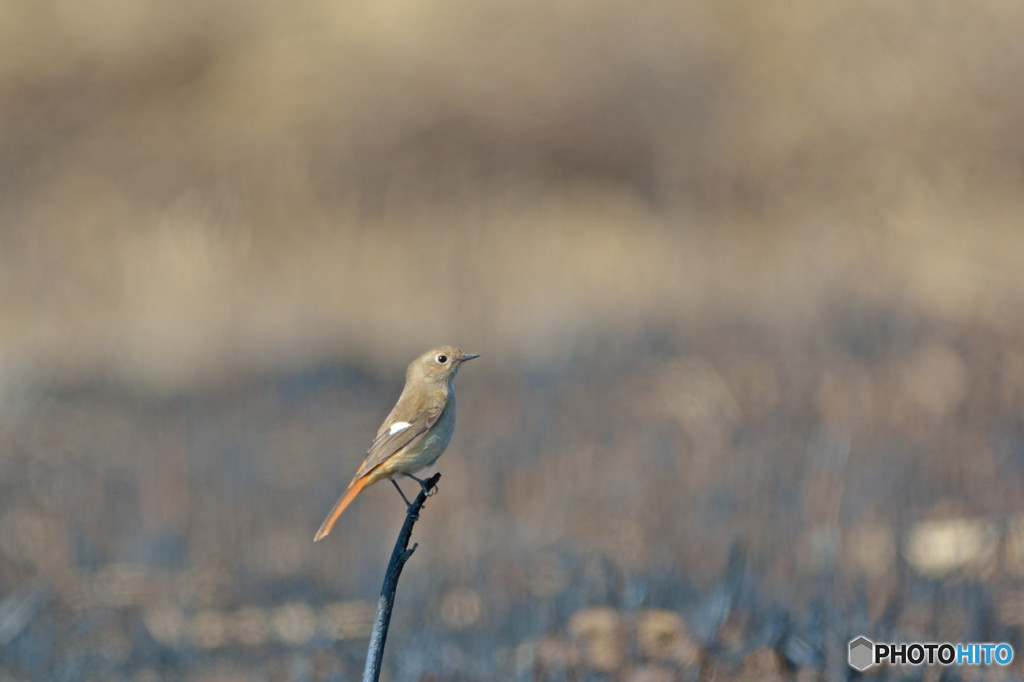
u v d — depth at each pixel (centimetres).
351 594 1000
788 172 2248
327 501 1245
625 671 774
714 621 798
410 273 2031
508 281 1967
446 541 1070
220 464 1339
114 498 1241
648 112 2388
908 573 874
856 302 1616
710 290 1806
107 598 1001
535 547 1030
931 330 1495
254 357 1739
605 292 1869
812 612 797
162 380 1678
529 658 811
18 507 1216
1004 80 2219
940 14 2327
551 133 2414
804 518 1001
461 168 2408
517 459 1283
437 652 834
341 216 2345
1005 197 2095
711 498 1070
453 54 2509
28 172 2478
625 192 2361
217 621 961
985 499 1013
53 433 1448
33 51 2630
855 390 1341
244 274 2106
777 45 2411
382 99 2484
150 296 1995
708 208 2248
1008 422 1204
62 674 880
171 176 2456
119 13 2675
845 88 2312
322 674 845
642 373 1505
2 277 2161
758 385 1390
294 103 2528
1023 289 1639
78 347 1828
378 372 1667
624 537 1016
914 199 2086
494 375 1608
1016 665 750
